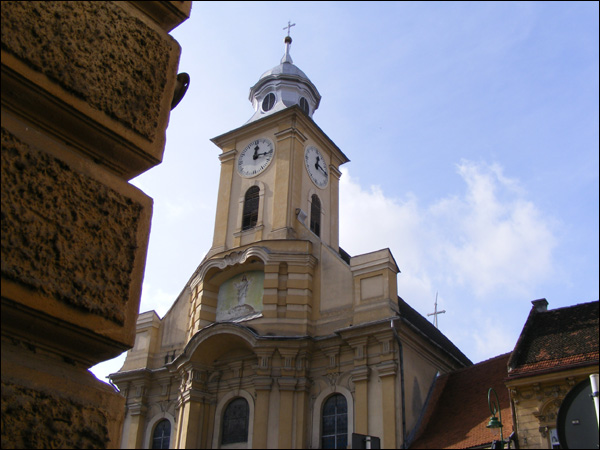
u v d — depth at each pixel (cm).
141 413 3488
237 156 3975
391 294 3122
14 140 386
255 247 3447
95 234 415
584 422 779
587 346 2467
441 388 3086
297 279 3353
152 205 463
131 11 480
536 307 2850
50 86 412
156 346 3734
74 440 374
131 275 431
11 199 374
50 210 393
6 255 365
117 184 441
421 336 3097
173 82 502
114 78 454
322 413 3028
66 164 410
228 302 3519
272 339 3139
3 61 390
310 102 4278
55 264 388
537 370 2391
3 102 400
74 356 403
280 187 3669
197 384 3294
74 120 427
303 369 3122
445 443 2642
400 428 2772
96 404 395
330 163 4138
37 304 374
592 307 2695
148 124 470
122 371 3678
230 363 3303
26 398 360
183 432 3186
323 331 3228
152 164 471
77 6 441
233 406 3234
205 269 3578
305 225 3612
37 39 412
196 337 3288
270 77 4228
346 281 3288
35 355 383
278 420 3020
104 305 409
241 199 3788
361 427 2850
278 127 3897
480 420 2688
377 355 2978
